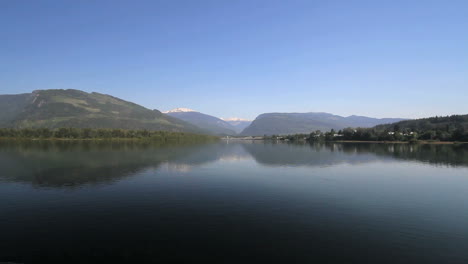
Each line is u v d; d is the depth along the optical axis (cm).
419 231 3064
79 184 5538
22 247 2677
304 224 3272
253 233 3005
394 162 9569
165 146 18525
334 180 6075
